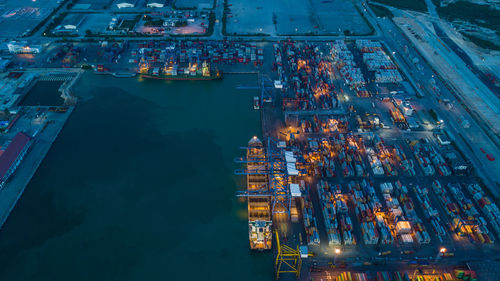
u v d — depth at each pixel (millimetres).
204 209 151000
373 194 152250
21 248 134375
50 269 127812
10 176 160625
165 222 145250
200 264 130875
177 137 187375
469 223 141500
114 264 130000
